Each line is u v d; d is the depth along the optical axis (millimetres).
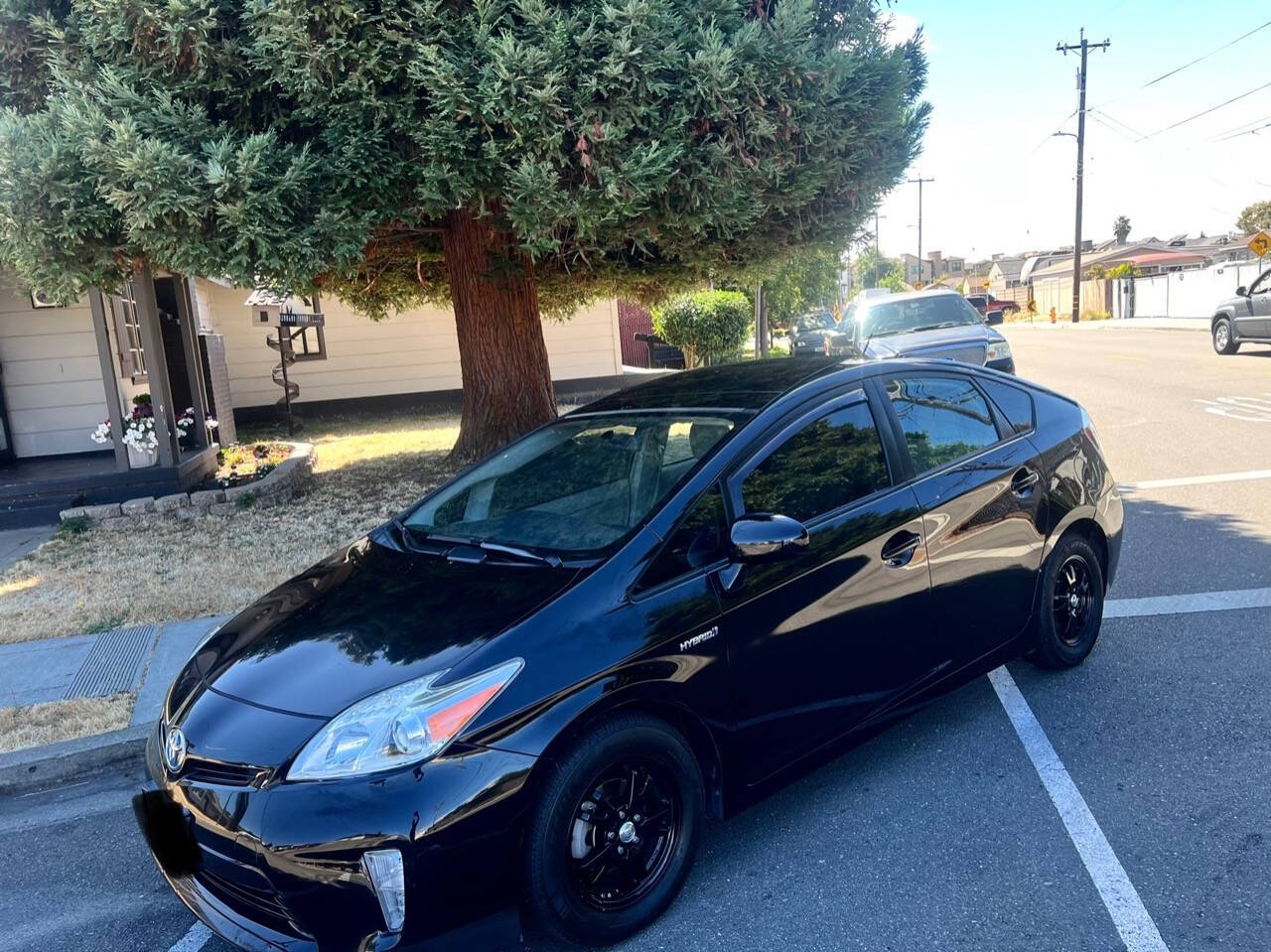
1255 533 6773
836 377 3904
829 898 3062
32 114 6695
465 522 3916
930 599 3809
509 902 2676
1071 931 2830
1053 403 4789
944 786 3701
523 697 2727
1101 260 83500
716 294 18594
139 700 4844
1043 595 4375
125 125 5941
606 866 2885
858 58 7363
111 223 6445
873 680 3613
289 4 6188
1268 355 18578
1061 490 4457
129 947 3111
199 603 6285
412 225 8539
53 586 6906
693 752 3115
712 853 3363
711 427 3629
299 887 2555
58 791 4254
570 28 6512
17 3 6754
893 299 13781
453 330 18766
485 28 6348
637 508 3404
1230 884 2982
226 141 6172
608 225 7277
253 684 3000
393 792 2562
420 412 18031
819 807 3617
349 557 3980
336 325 18359
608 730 2838
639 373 22234
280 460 11289
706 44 6594
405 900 2537
